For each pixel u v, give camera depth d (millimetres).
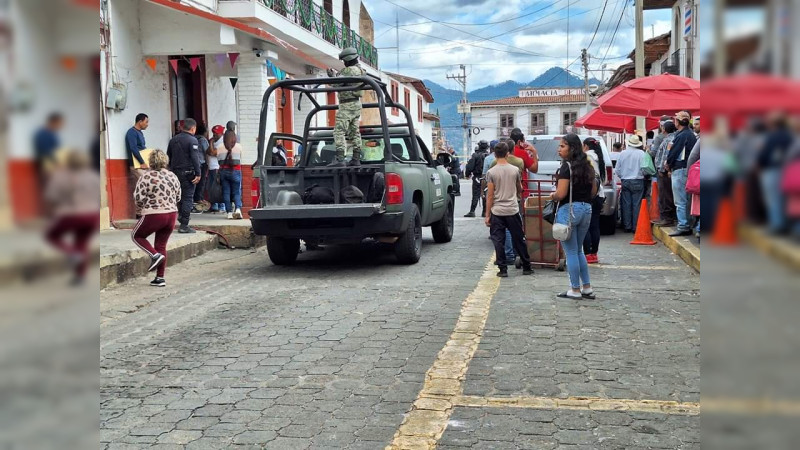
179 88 13570
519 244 8141
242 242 10914
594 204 8570
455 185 11992
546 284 7547
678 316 5992
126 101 11086
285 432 3664
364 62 25094
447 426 3686
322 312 6438
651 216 12195
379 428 3693
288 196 9000
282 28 16062
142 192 7582
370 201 8852
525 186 9156
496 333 5508
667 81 11859
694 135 9977
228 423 3795
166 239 7898
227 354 5113
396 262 9484
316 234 8477
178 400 4168
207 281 8234
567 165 6496
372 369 4688
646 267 8539
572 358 4832
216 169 13227
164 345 5387
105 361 4977
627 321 5848
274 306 6750
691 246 9039
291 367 4773
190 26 11742
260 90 13328
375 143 10547
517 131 9164
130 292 7539
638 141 12234
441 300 6855
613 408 3891
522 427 3654
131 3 11438
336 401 4105
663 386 4242
